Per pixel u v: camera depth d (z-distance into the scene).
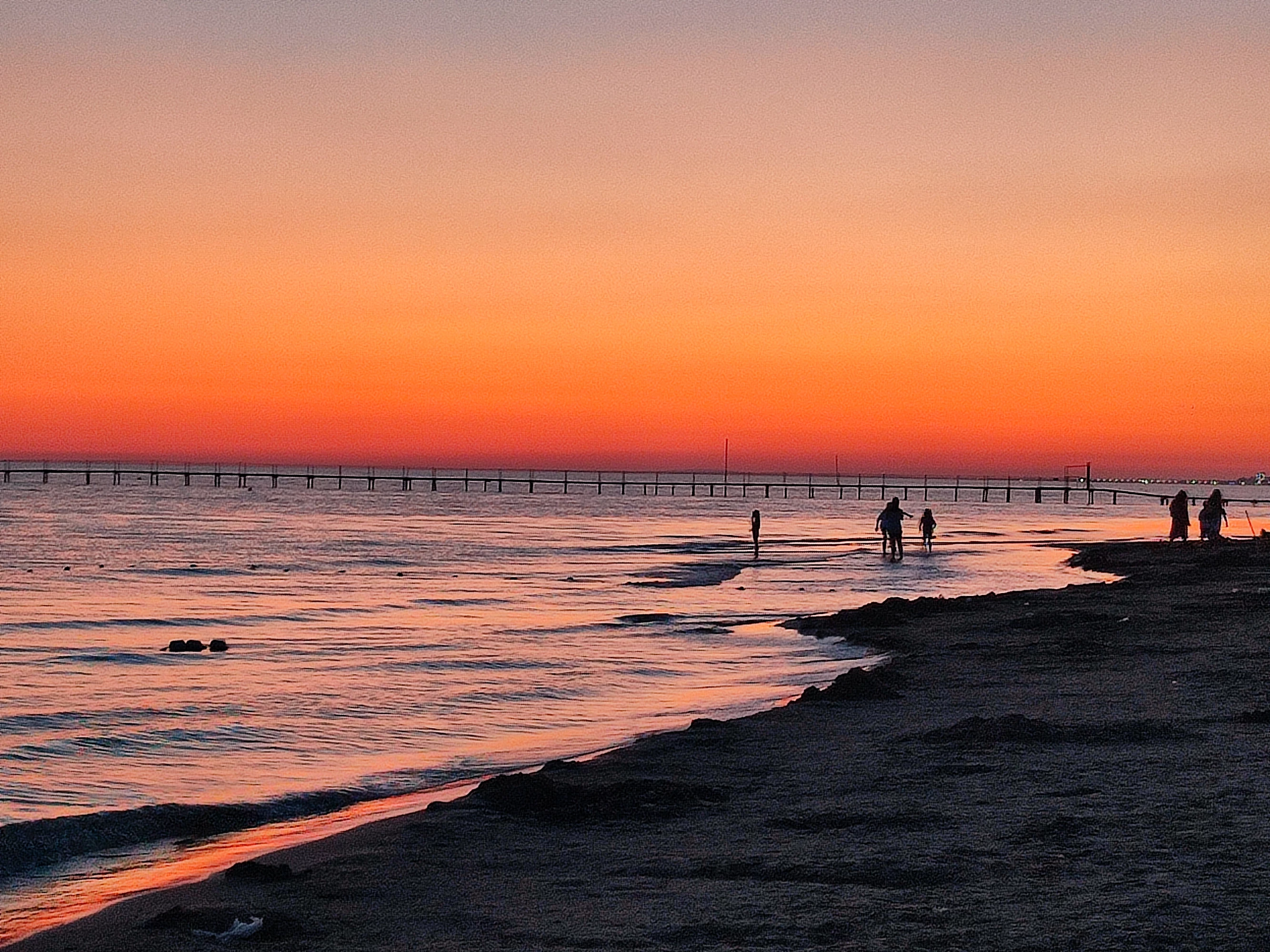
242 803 10.83
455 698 16.92
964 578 39.38
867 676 15.49
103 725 14.69
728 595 33.69
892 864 7.42
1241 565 37.44
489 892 7.32
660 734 12.98
